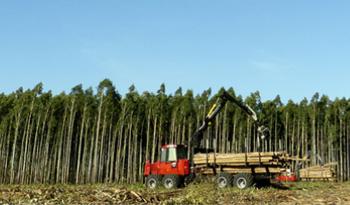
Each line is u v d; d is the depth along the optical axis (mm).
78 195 16297
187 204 14641
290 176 33531
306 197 17078
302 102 69500
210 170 23125
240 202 15234
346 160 66438
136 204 14359
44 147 65000
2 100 68438
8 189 19125
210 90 65625
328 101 68188
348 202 15391
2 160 62625
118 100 63344
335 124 65875
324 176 38125
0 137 65062
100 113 61156
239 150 63781
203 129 25781
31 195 16188
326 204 14781
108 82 62469
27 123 64812
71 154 65875
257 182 22844
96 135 62156
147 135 61500
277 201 15625
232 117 66125
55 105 64375
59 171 59281
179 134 62969
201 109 64688
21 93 70125
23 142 63312
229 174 21953
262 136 26078
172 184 23609
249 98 66188
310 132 68688
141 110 64500
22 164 64375
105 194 16016
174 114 63688
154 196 16125
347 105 67188
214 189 20344
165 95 64812
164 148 25062
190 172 23891
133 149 65000
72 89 63312
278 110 70312
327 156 67312
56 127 64938
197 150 24812
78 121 65812
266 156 21531
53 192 17469
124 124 62062
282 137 69750
